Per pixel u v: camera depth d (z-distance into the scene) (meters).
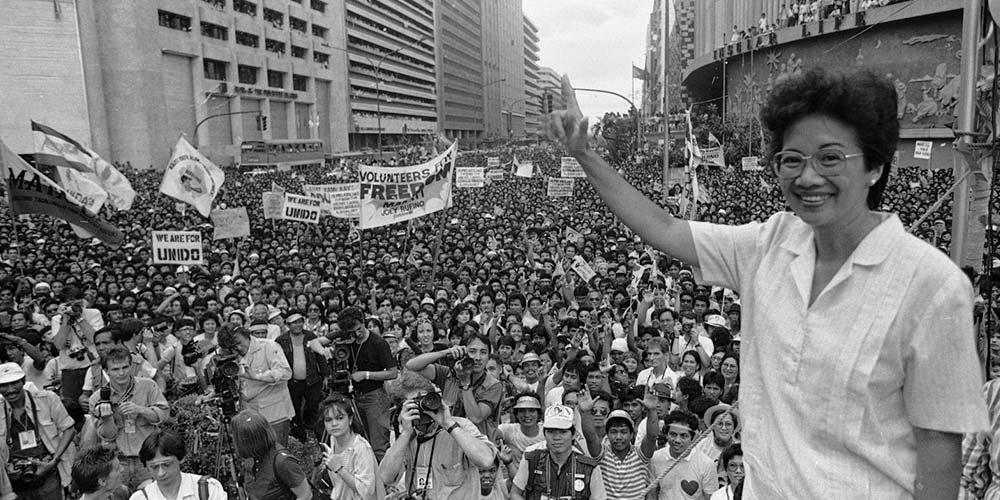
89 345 8.94
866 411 1.31
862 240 1.37
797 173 1.36
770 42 44.66
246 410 4.91
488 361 7.15
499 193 34.38
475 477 5.16
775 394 1.42
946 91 34.75
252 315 10.10
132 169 49.41
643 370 8.70
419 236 21.17
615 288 12.30
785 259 1.47
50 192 13.89
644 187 34.03
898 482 1.30
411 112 119.06
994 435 2.46
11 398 6.09
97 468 4.98
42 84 42.31
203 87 60.97
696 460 5.25
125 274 14.51
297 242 20.52
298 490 4.81
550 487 4.96
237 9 66.25
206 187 17.23
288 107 75.38
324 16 84.50
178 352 9.52
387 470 5.03
